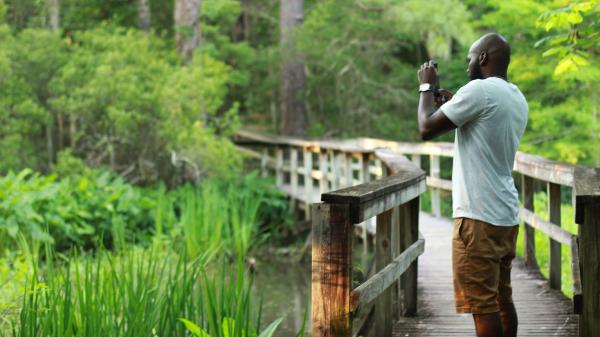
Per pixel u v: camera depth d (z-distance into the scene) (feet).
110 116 40.68
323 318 11.16
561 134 46.16
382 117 57.57
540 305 18.74
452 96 12.94
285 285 31.22
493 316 12.32
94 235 36.11
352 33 58.44
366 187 12.66
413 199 17.35
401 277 19.20
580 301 11.49
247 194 43.32
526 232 23.62
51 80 43.50
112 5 67.21
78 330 13.39
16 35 46.83
